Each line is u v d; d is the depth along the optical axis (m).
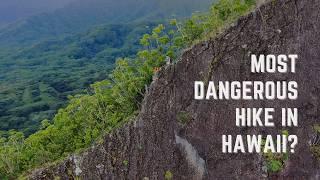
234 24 19.36
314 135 18.08
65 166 21.02
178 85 19.53
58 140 22.69
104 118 21.64
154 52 21.39
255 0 20.03
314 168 17.95
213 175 18.75
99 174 20.28
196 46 19.61
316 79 18.27
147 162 19.61
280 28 18.81
